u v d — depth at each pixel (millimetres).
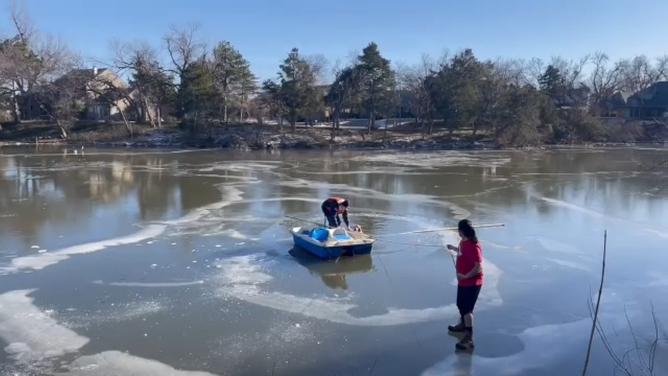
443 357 10031
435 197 26922
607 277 14609
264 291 13281
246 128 64312
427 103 66188
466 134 66688
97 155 48031
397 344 10539
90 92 67562
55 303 12359
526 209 24016
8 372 9312
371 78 65438
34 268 14766
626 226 20766
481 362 9875
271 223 20406
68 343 10422
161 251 16516
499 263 15742
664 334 11000
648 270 15266
